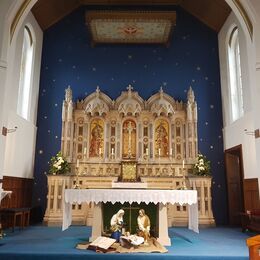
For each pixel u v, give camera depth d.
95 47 11.57
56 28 11.69
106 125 10.56
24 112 10.16
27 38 10.55
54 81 11.25
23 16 8.15
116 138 10.49
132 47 11.59
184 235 7.70
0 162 7.32
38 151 10.72
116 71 11.38
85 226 9.27
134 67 11.42
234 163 10.53
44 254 5.24
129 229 6.55
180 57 11.52
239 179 10.41
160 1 11.70
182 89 11.28
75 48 11.54
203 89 11.29
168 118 10.65
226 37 10.92
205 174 9.69
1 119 7.32
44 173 10.58
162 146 10.48
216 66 11.49
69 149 10.21
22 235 7.39
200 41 11.69
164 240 6.20
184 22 11.83
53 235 7.41
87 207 9.71
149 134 10.52
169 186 9.81
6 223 8.59
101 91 11.20
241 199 10.13
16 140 9.09
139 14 9.56
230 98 10.55
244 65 9.42
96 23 9.90
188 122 10.41
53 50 11.51
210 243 6.50
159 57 11.52
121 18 9.60
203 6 11.08
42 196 10.42
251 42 7.88
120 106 10.46
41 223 9.79
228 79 10.70
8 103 7.75
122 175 9.76
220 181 10.62
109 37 10.92
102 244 5.54
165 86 11.28
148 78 11.34
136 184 7.00
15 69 9.12
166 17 9.60
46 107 11.03
